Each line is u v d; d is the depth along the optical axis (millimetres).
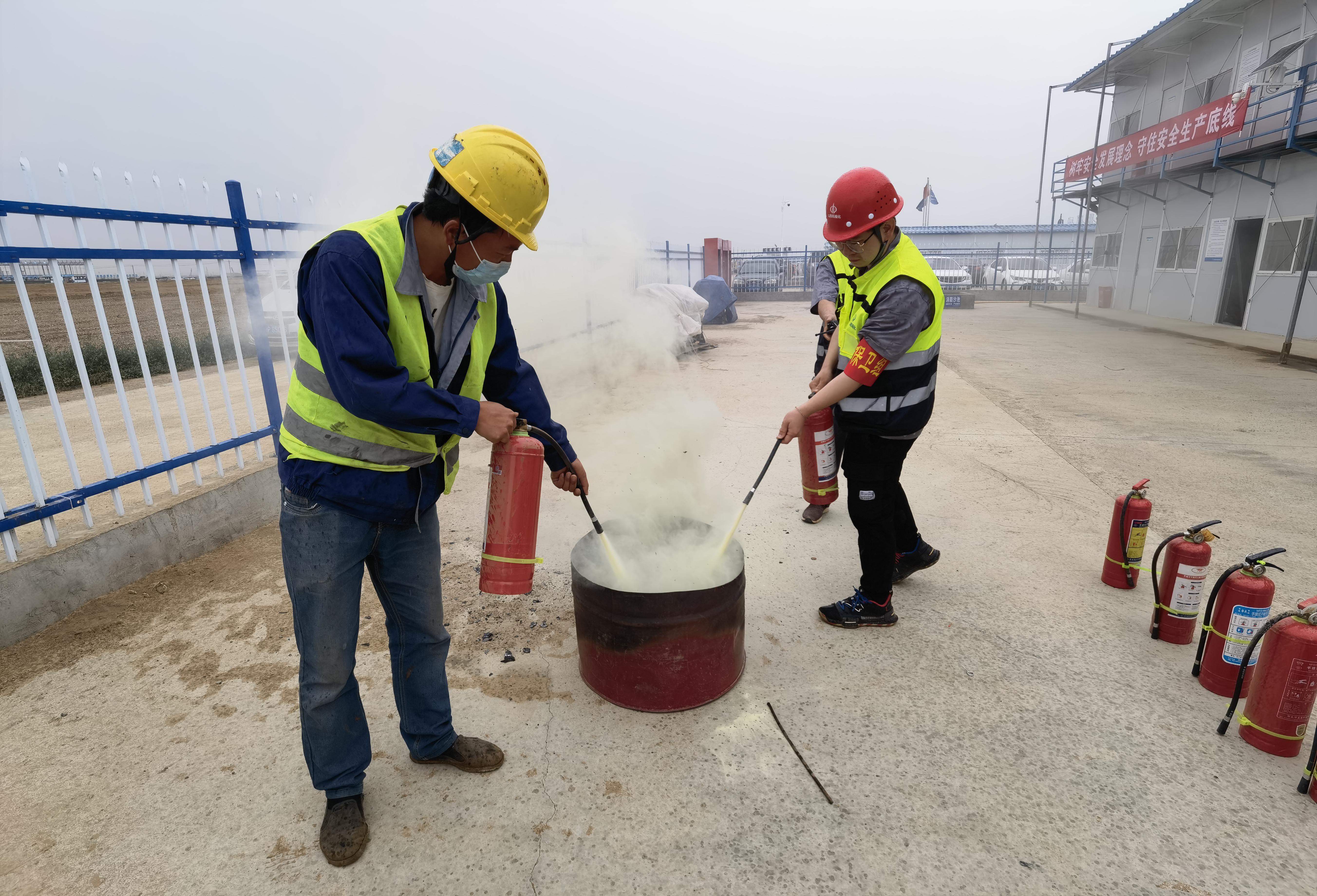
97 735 2289
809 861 1791
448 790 2045
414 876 1759
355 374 1440
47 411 7047
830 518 4145
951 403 7211
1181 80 16125
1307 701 2096
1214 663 2469
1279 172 12828
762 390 7934
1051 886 1714
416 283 1558
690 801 1994
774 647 2793
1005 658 2711
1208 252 15180
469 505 4387
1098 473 4875
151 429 6062
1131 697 2463
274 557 3662
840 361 3021
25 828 1916
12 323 14578
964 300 22469
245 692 2514
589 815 1947
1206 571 2861
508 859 1805
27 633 2867
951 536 3871
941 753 2188
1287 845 1831
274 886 1735
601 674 2422
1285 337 11648
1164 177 16031
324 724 1784
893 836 1867
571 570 2666
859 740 2246
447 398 1592
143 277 3463
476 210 1484
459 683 2551
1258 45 13414
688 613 2277
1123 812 1948
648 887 1720
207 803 2006
